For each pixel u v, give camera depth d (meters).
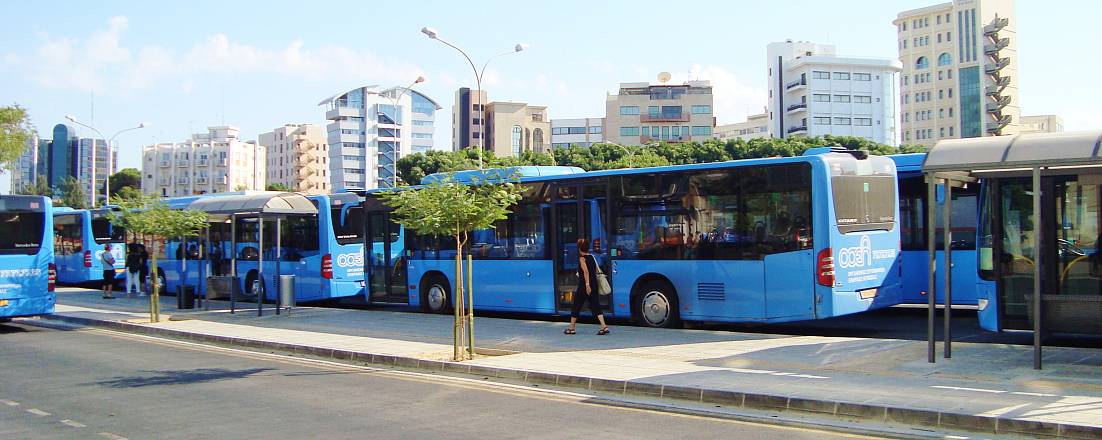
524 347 14.51
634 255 16.97
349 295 23.75
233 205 22.14
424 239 21.03
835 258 14.66
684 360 12.41
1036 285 10.50
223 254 26.97
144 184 159.12
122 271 33.12
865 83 136.62
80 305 25.73
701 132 134.62
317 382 11.87
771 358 12.30
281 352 15.50
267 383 11.80
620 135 135.25
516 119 148.38
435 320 19.33
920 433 7.89
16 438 8.35
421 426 8.73
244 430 8.62
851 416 8.66
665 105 134.62
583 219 17.81
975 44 130.25
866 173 15.73
